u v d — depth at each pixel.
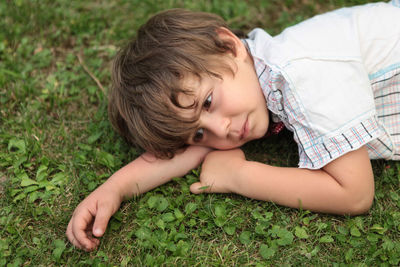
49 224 2.28
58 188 2.44
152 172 2.39
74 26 3.54
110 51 3.35
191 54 2.28
